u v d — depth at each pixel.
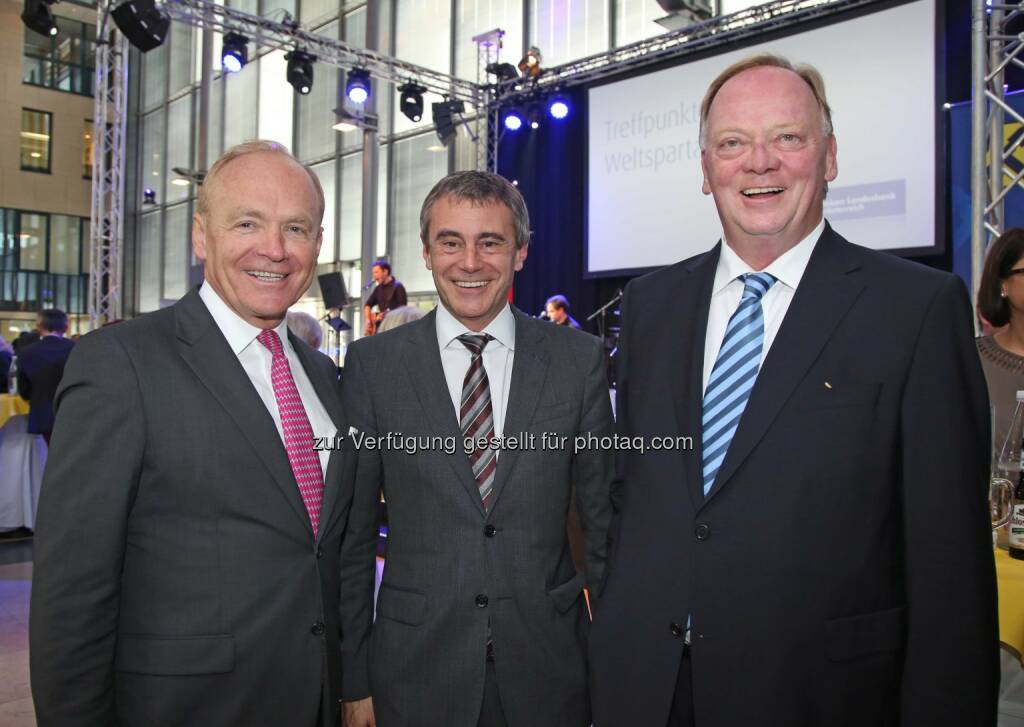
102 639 1.04
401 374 1.40
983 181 4.04
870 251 1.13
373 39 9.58
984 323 2.18
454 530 1.31
